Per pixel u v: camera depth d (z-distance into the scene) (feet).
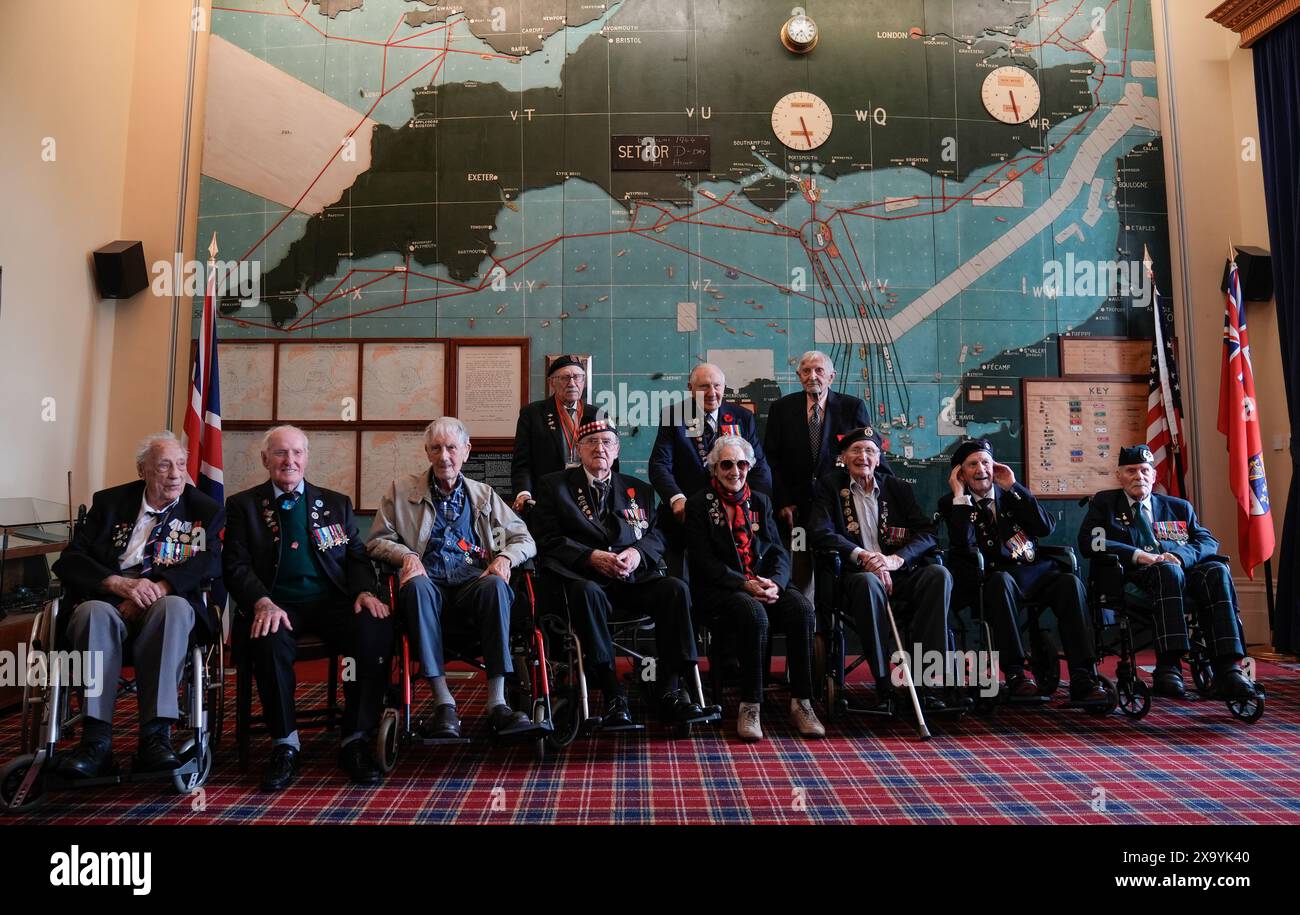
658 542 11.14
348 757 8.70
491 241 16.80
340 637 9.49
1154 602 11.27
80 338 15.46
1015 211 17.15
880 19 17.33
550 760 9.45
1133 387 16.98
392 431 16.48
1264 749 9.62
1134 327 17.12
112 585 8.72
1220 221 17.30
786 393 16.67
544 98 17.02
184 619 8.66
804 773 8.86
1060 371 16.90
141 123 16.83
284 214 16.78
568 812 7.69
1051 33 17.40
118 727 11.03
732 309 16.78
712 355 16.71
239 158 16.84
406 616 9.12
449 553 10.10
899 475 16.62
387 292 16.72
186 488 9.83
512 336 16.66
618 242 16.84
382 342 16.61
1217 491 16.83
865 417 13.37
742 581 10.83
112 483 16.07
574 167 16.93
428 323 16.67
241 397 16.49
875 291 16.90
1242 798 7.91
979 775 8.74
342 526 9.97
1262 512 15.20
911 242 17.02
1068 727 10.80
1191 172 17.37
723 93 17.10
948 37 17.35
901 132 17.15
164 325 16.49
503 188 16.87
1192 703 12.07
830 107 17.13
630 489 11.33
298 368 16.55
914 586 11.22
